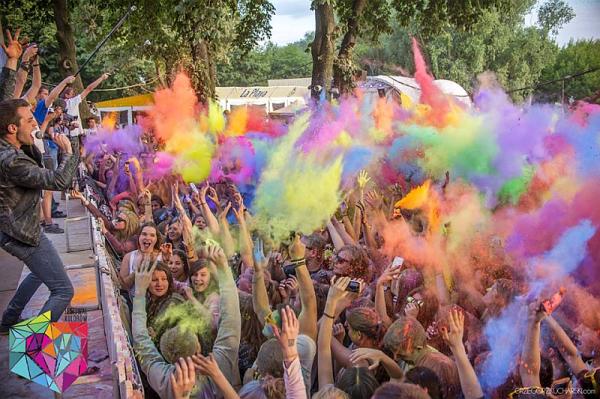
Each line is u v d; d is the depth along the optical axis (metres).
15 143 4.95
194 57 17.44
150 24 20.88
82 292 7.28
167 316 4.77
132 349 4.47
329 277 5.77
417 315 4.86
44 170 4.89
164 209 9.35
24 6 21.78
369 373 3.97
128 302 6.03
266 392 3.95
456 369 4.17
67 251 9.07
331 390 3.78
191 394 4.17
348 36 17.20
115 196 11.13
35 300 7.01
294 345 3.74
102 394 4.94
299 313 5.03
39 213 5.10
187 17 15.15
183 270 5.98
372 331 4.46
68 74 19.16
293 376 3.72
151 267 4.91
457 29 19.72
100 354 5.59
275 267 5.87
